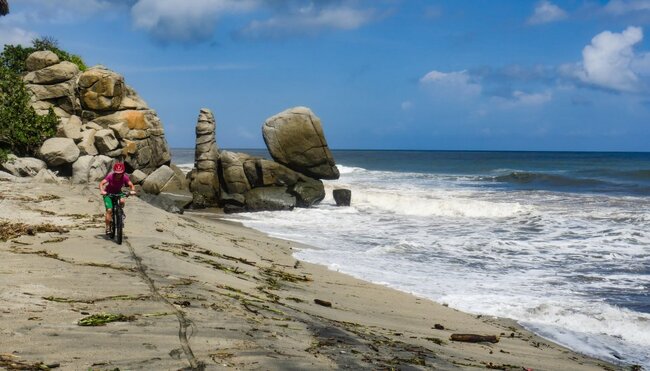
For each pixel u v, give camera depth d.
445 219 26.34
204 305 7.33
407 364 6.23
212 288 8.72
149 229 14.77
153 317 6.36
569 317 10.48
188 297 7.65
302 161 30.38
